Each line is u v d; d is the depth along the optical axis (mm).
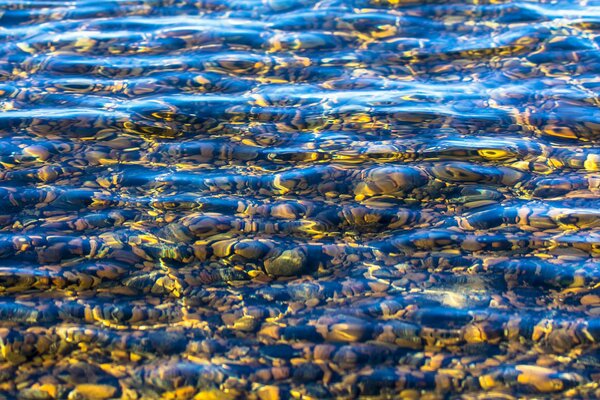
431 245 6734
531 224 6953
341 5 12164
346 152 8227
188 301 6066
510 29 11203
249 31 11273
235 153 8258
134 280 6285
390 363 5410
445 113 9016
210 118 8953
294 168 7949
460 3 12133
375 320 5832
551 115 8898
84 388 5172
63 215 7129
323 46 10812
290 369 5363
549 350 5496
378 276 6352
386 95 9477
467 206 7277
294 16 11820
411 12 11867
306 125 8812
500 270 6387
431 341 5613
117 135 8578
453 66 10234
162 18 11828
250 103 9297
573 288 6133
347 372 5328
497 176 7734
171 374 5305
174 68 10180
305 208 7266
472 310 5918
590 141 8352
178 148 8344
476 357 5453
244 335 5699
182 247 6695
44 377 5262
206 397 5109
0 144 8320
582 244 6652
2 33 11258
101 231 6898
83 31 11336
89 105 9211
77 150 8266
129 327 5762
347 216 7152
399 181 7672
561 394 5102
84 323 5785
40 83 9773
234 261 6543
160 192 7523
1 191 7465
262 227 6984
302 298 6109
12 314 5840
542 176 7723
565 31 11047
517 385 5188
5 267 6375
